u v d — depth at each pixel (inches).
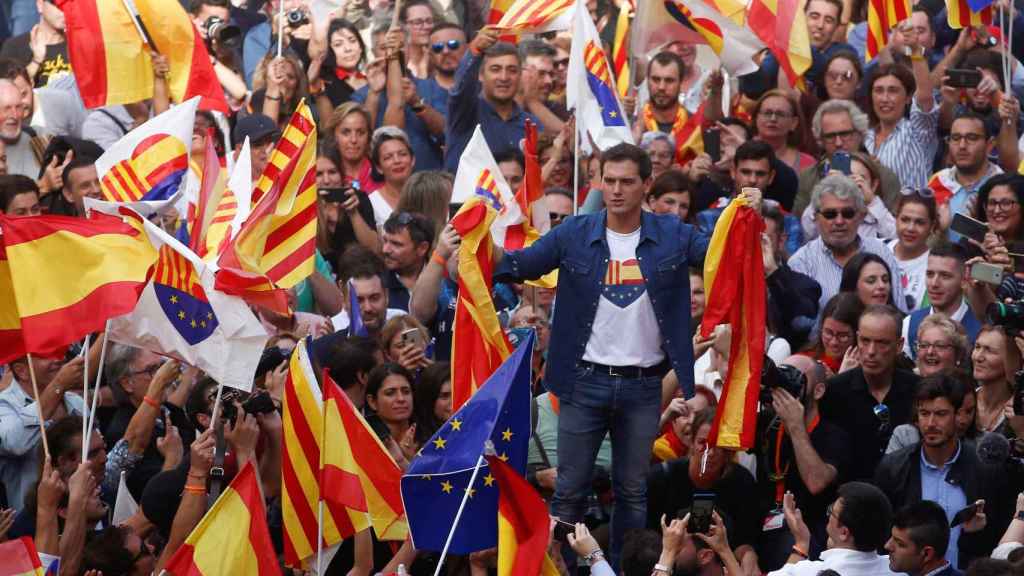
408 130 1678.2
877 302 1333.7
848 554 1026.7
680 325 1065.5
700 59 1579.7
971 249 1363.2
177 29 1378.0
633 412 1072.2
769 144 1526.8
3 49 1775.3
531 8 1549.0
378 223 1549.0
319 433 1037.2
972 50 1716.3
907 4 1754.4
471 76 1599.4
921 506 1030.4
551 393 1106.1
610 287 1062.4
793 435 1108.5
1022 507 1050.7
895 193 1518.2
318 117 1770.4
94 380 1234.6
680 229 1069.8
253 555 994.7
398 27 1679.4
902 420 1166.3
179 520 1058.7
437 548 983.0
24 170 1558.8
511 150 1521.9
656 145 1510.8
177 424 1203.2
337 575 1117.7
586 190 1510.8
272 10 1926.7
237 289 1083.3
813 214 1412.4
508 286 1382.9
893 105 1616.6
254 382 1182.3
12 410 1175.0
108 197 1185.4
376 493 1024.9
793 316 1316.4
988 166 1525.6
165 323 1075.9
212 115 1585.9
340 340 1207.6
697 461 1104.2
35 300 1030.4
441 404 1159.0
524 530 969.5
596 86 1342.3
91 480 1055.6
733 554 1071.0
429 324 1320.1
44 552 1031.0
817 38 1759.4
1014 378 1151.6
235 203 1178.6
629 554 1029.2
